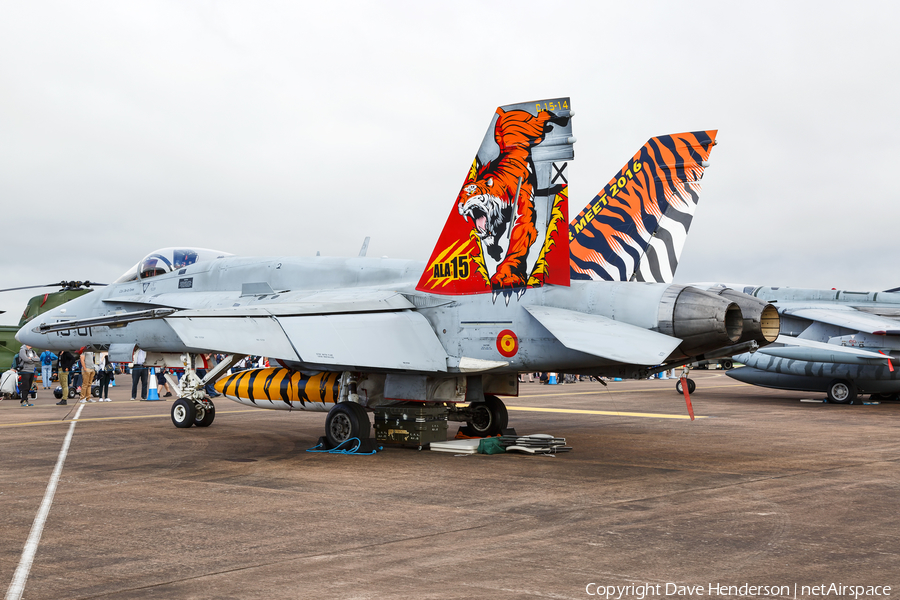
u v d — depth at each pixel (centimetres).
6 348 2864
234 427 1354
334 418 1034
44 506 648
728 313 941
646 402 1992
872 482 766
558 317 916
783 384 2078
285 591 413
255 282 1290
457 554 490
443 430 1063
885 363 1795
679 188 1355
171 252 1477
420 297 1061
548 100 960
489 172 1005
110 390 2634
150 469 861
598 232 1383
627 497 686
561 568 456
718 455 979
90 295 1508
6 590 416
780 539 527
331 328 980
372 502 665
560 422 1449
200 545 515
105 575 445
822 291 2253
